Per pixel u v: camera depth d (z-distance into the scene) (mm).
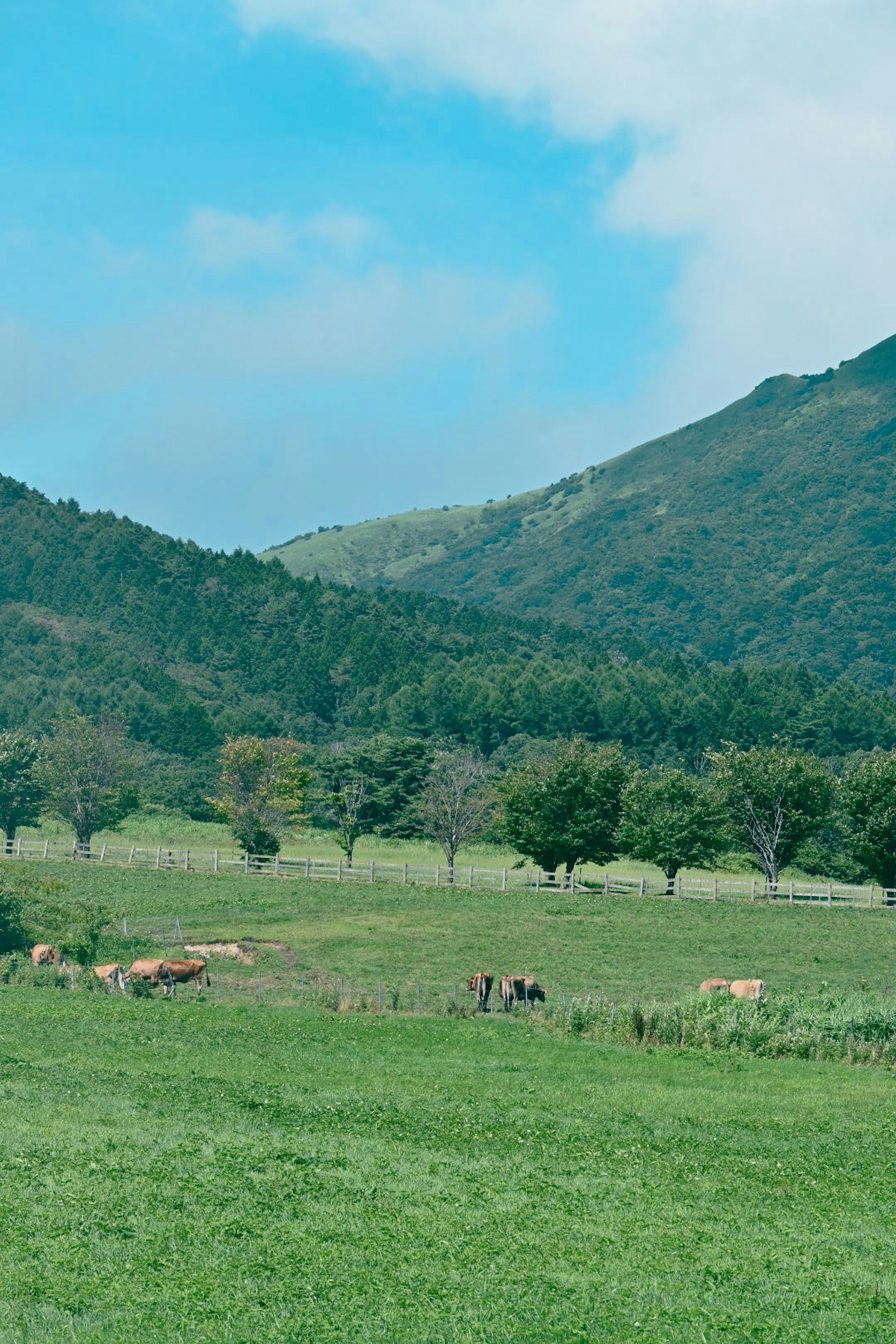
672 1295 14344
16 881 51625
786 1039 33812
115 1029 32844
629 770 72250
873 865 68938
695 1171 20625
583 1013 36594
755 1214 18109
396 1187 18609
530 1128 23500
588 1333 13094
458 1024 36625
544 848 70938
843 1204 18875
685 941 54906
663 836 67688
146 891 65438
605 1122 24453
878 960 52156
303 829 92812
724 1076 30141
